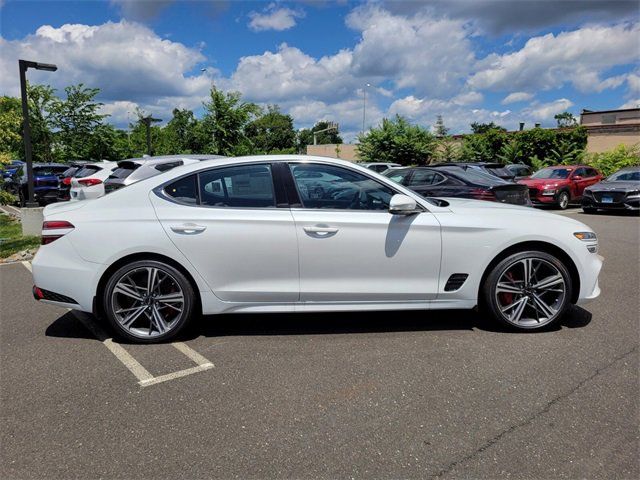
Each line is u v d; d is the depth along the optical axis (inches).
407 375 136.2
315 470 96.0
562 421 112.0
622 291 219.5
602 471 94.7
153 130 1486.2
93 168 435.5
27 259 309.7
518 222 164.9
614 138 1122.7
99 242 153.3
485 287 166.2
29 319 187.9
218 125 905.5
